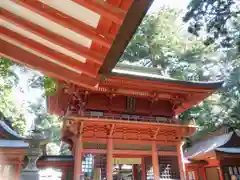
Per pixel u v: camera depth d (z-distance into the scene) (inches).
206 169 773.9
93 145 547.8
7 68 419.8
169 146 610.9
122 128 572.7
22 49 176.2
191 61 1174.3
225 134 842.2
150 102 626.5
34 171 453.1
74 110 576.1
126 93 595.5
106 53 154.1
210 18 712.4
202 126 1031.0
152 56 1250.6
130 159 681.0
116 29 131.5
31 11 131.7
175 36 1213.1
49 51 166.1
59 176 796.6
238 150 706.8
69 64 170.7
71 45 151.0
